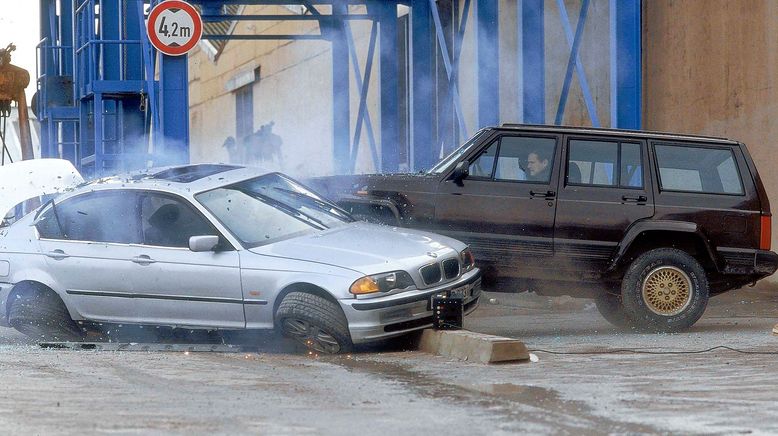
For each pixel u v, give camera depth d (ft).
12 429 31.35
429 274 50.44
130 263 52.65
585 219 57.93
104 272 53.06
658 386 38.55
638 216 58.08
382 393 37.70
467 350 47.11
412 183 59.06
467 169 58.23
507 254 57.98
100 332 54.75
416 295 49.65
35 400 36.55
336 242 51.42
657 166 58.80
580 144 58.75
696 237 58.59
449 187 58.34
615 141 58.95
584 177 58.59
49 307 54.19
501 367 44.45
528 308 75.66
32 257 54.49
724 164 59.36
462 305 50.90
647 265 57.93
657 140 59.11
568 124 95.30
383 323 48.88
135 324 52.90
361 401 36.01
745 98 83.92
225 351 51.72
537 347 51.60
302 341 49.75
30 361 47.34
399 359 47.65
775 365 44.01
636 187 58.49
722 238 58.65
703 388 38.04
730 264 58.85
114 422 32.30
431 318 50.52
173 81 90.27
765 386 38.42
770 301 77.30
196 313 51.62
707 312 71.92
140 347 52.54
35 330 54.49
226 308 51.01
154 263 52.16
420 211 58.34
